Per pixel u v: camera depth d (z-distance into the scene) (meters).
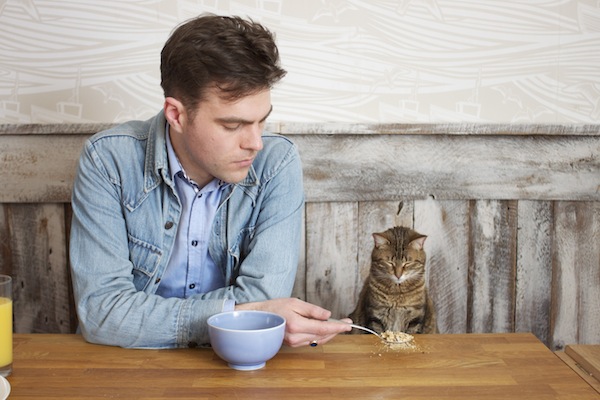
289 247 1.31
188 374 0.99
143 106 1.83
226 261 1.36
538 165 1.85
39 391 0.92
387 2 1.80
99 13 1.78
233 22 1.09
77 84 1.81
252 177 1.34
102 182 1.27
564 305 1.91
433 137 1.83
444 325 1.92
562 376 0.99
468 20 1.82
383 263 1.64
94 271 1.22
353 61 1.82
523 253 1.89
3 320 0.96
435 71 1.83
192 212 1.33
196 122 1.12
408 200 1.86
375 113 1.84
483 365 1.03
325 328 1.09
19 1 1.78
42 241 1.86
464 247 1.89
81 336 1.19
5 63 1.80
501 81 1.85
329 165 1.83
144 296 1.17
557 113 1.86
